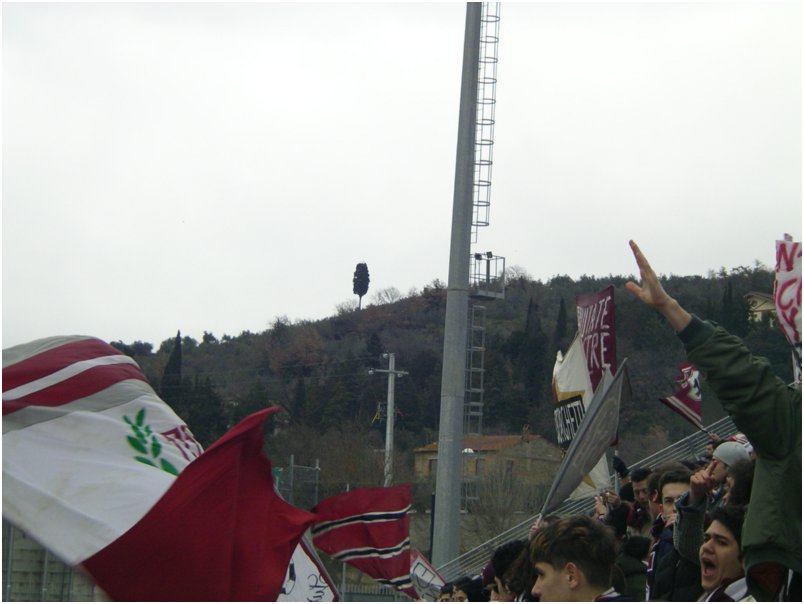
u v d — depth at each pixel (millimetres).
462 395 12695
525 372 48281
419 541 24969
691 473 6742
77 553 6340
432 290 68125
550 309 60969
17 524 6566
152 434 7203
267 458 6062
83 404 7164
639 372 33281
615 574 5859
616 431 8344
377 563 8211
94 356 7363
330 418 42406
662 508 6938
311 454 28922
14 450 6957
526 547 6582
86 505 6668
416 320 66312
